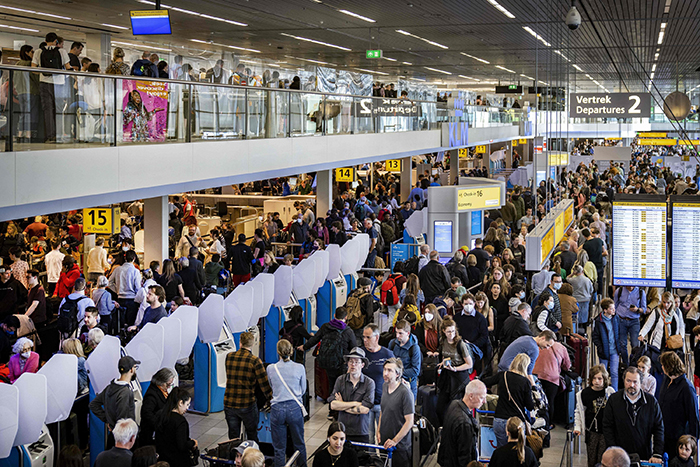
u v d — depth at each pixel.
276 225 18.28
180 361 9.60
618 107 18.88
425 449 7.26
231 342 9.30
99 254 11.77
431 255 11.66
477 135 28.84
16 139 8.12
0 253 14.19
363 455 5.96
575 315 9.92
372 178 28.48
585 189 22.09
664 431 6.38
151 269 11.20
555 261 11.66
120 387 6.67
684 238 7.53
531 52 30.23
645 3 17.12
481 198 14.84
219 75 15.80
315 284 11.82
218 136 12.43
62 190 8.73
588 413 6.69
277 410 6.78
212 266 12.95
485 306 9.34
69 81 8.95
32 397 6.11
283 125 14.72
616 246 7.75
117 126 9.90
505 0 17.06
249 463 4.94
